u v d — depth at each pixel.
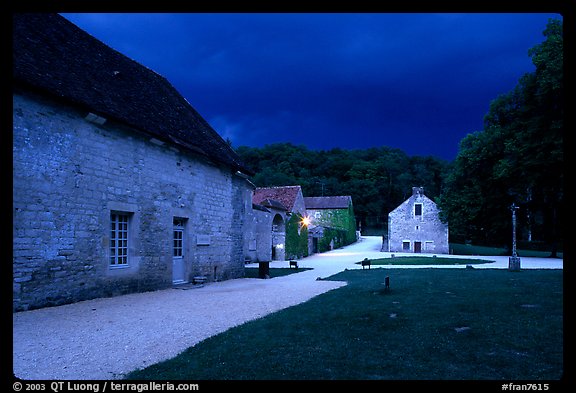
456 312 7.57
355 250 47.00
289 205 33.59
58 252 8.77
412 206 43.28
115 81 12.48
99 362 5.03
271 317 7.57
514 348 5.25
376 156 95.00
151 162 12.01
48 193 8.59
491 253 40.56
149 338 6.19
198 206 14.37
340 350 5.30
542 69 27.03
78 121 9.48
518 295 9.52
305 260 30.58
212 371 4.56
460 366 4.61
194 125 16.05
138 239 11.38
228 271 16.12
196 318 7.70
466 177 36.53
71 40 11.95
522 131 28.62
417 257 32.50
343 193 78.44
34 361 5.01
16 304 7.80
